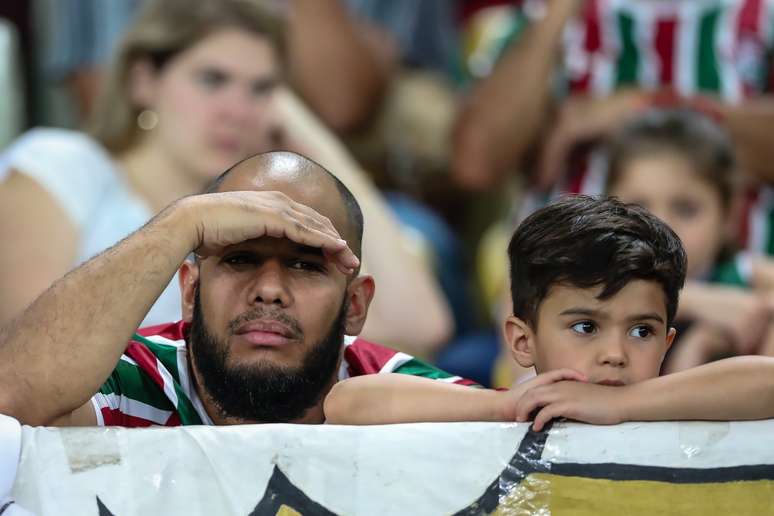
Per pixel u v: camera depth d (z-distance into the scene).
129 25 13.71
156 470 6.86
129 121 12.74
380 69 16.64
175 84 12.55
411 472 6.89
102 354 7.54
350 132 16.39
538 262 7.71
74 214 12.20
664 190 12.55
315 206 8.17
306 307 7.93
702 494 6.89
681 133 12.71
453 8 18.27
